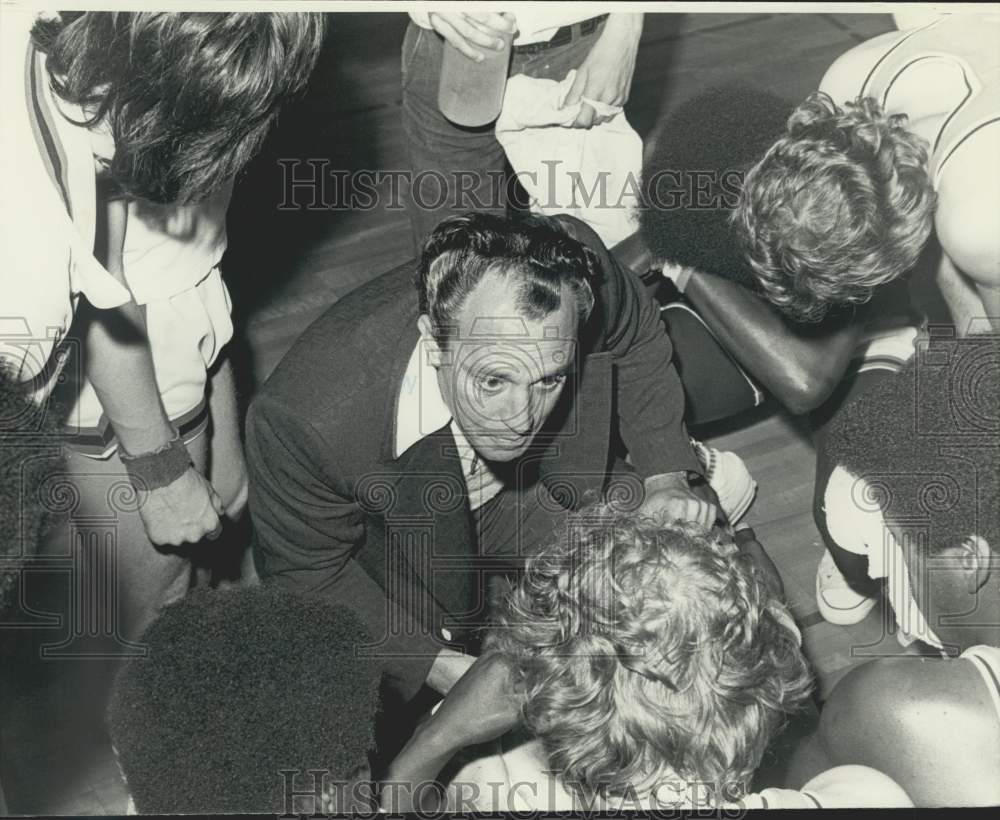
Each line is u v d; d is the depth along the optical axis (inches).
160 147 56.7
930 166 64.9
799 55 72.9
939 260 66.2
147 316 61.3
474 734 55.9
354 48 67.7
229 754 59.8
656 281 70.8
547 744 53.7
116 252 59.9
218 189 62.1
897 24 68.6
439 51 64.7
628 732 51.4
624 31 64.4
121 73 54.3
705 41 73.1
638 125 68.5
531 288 53.9
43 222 56.9
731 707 51.5
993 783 57.1
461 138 67.9
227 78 55.3
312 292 70.1
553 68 65.1
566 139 67.4
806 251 66.1
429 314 55.4
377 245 71.0
